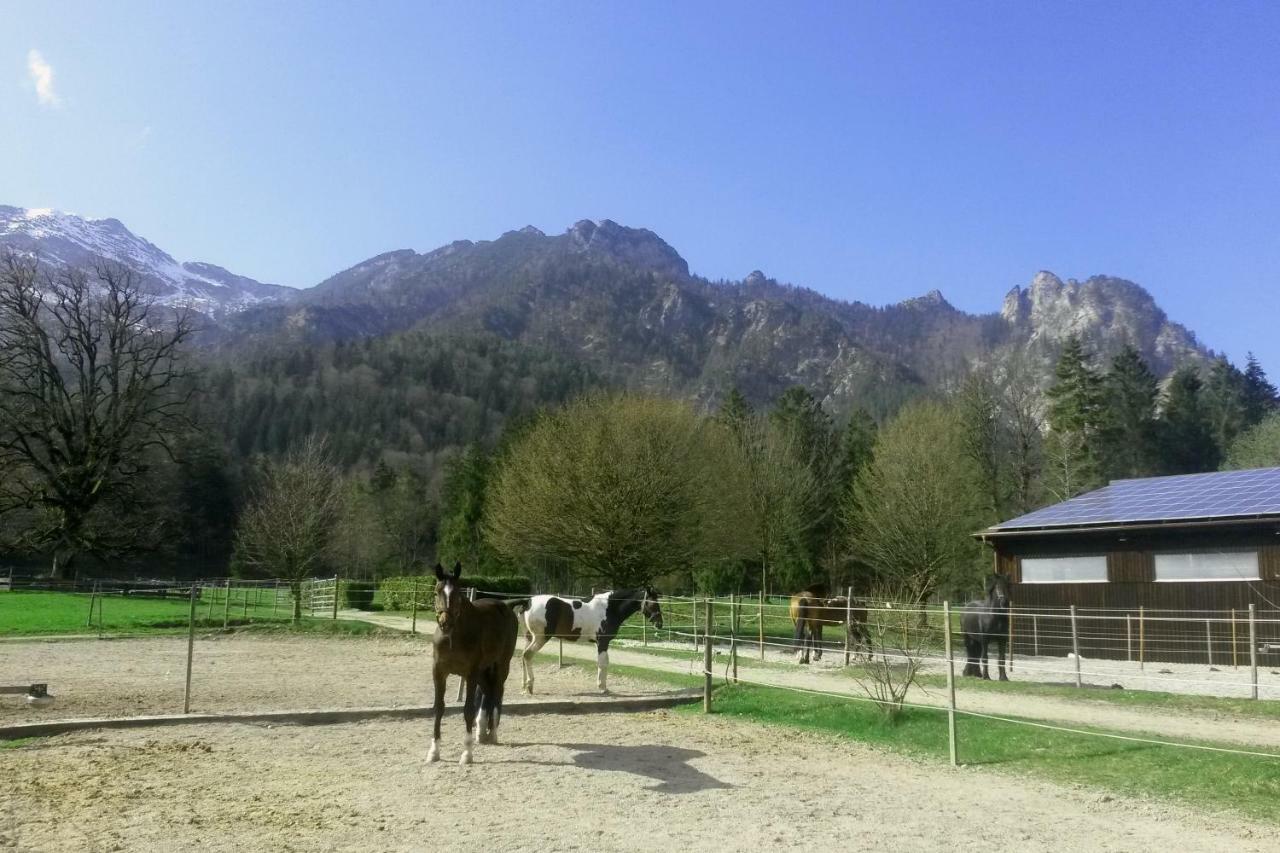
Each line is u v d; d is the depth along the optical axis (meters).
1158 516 24.39
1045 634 23.88
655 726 13.93
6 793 8.86
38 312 50.94
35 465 48.44
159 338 52.91
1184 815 8.80
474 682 11.14
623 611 17.69
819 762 11.34
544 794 9.23
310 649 26.72
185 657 23.69
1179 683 18.47
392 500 76.38
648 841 7.59
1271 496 23.83
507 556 43.00
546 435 40.44
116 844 7.22
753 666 21.61
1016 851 7.54
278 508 37.78
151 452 57.25
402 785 9.55
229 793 9.07
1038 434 53.22
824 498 59.34
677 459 37.62
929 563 42.88
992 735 12.55
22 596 41.53
